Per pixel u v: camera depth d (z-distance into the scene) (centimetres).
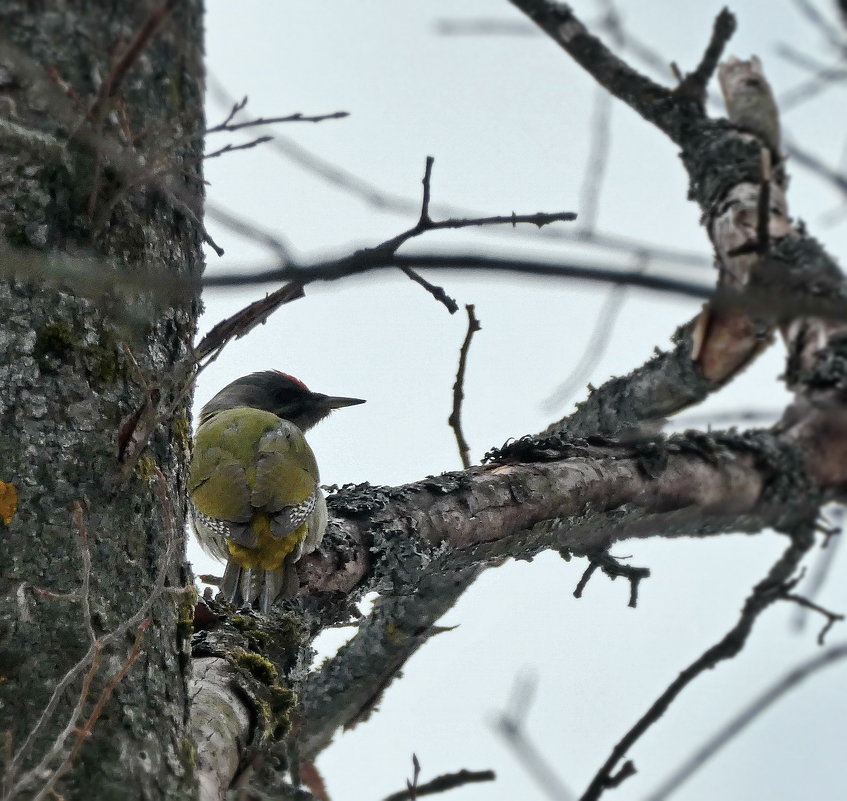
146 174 598
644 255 428
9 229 612
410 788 755
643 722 849
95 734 558
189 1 679
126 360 630
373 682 984
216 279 384
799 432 1149
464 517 927
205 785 606
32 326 607
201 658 719
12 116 624
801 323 1212
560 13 1281
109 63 648
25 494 585
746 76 1283
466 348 915
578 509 977
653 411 1171
